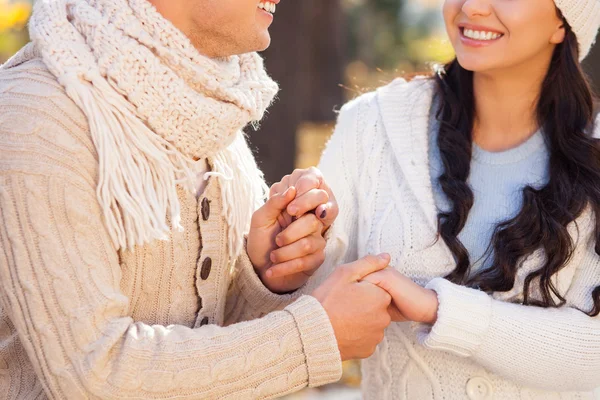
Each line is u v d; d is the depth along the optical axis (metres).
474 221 2.10
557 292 1.99
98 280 1.57
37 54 1.70
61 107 1.60
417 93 2.29
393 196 2.18
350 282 1.84
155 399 1.57
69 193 1.56
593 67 5.24
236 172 1.97
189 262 1.82
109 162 1.61
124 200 1.62
